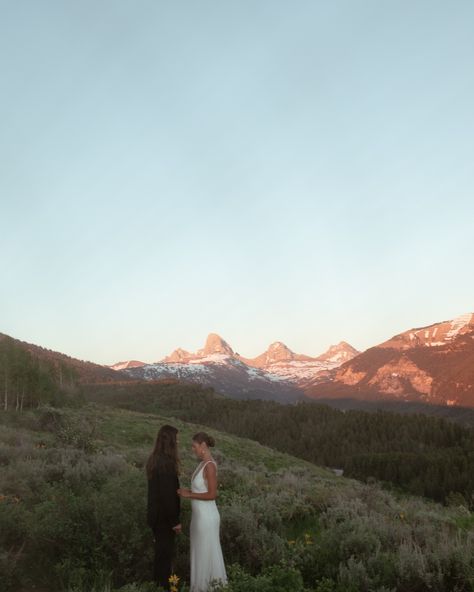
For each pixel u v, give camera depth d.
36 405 66.50
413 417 186.50
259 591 4.86
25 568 6.09
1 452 12.55
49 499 7.87
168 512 5.60
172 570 6.19
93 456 12.93
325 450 159.00
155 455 5.71
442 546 6.23
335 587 5.57
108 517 6.35
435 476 101.31
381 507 10.09
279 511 9.33
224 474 13.14
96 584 5.63
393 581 5.64
